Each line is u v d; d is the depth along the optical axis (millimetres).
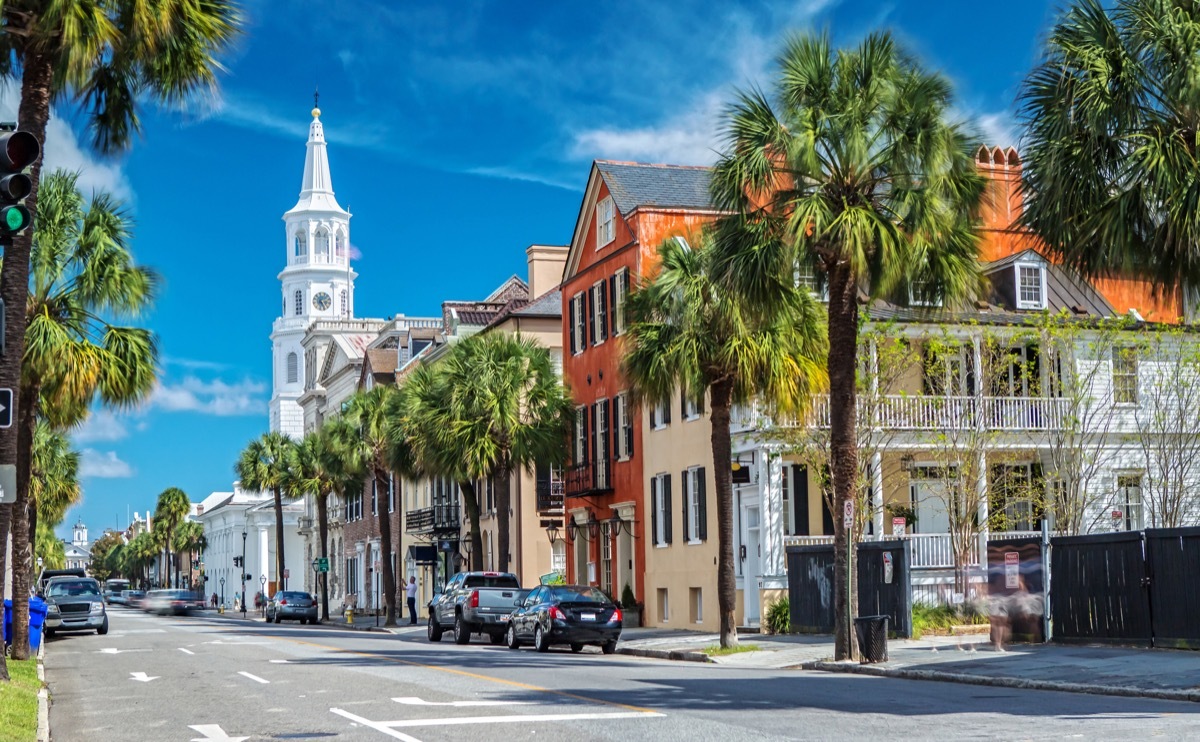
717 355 27375
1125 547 22672
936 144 22281
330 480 67562
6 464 18031
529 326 51125
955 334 33906
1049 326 33688
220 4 21453
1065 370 34438
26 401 27422
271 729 13625
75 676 22688
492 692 17141
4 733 12242
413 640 38375
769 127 22562
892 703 15133
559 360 51438
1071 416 33344
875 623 21938
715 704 15086
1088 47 17031
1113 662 19844
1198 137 16641
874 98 22656
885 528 35281
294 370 152125
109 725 14508
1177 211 16297
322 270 154125
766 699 15711
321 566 69250
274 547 119500
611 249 43062
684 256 27766
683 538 38000
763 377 27422
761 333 26828
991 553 25266
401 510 69688
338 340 85812
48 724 14391
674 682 18688
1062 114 17141
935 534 33062
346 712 15039
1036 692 16891
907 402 33156
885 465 35562
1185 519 34094
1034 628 24578
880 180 23047
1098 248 17469
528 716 14008
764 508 33156
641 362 28281
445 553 61781
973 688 17672
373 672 21422
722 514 27953
